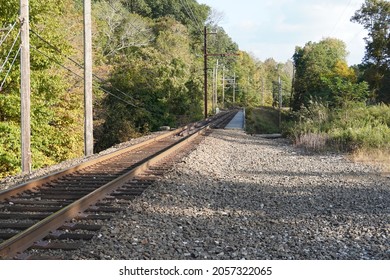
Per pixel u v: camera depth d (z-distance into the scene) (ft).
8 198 27.17
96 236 19.66
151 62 165.37
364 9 171.32
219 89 382.01
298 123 94.02
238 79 452.76
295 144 71.41
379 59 169.58
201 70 213.66
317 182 36.45
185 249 18.72
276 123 250.57
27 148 47.16
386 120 81.71
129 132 125.59
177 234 20.76
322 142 64.08
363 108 92.27
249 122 181.98
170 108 156.46
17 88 65.62
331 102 101.91
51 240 19.03
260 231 21.91
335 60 263.29
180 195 29.32
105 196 27.50
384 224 23.59
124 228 21.22
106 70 136.05
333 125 78.59
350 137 63.26
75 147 86.69
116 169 39.86
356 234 21.67
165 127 119.14
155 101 145.69
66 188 30.63
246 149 64.08
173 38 206.80
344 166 46.06
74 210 22.86
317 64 258.16
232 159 51.80
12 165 62.75
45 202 26.11
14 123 67.82
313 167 45.50
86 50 58.75
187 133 89.45
